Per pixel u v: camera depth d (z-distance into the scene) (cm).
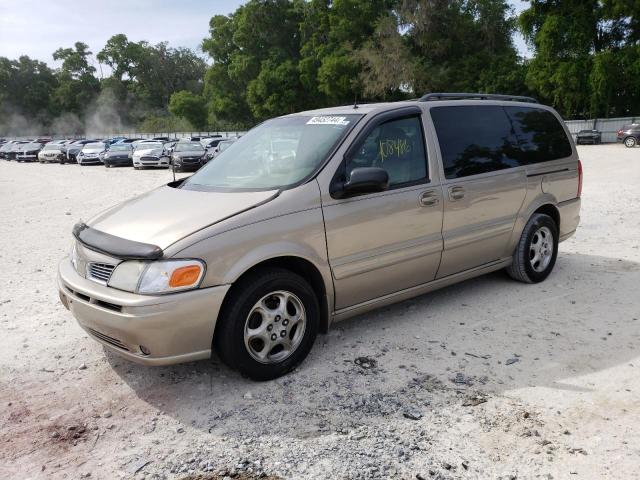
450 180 445
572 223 579
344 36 4944
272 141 440
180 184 448
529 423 302
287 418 315
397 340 417
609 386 339
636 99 4075
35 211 1274
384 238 403
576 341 406
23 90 11706
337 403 329
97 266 345
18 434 310
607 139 4003
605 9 3716
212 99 7100
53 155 3972
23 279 632
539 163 527
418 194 421
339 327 445
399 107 432
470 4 4575
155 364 324
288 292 357
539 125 545
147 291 315
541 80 3966
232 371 375
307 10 5403
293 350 366
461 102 481
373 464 271
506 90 4306
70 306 359
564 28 3803
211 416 321
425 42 4506
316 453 281
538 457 273
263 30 5934
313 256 366
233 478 264
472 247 469
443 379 355
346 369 372
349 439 292
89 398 347
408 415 313
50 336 448
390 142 418
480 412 314
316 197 370
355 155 396
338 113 434
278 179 388
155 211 374
